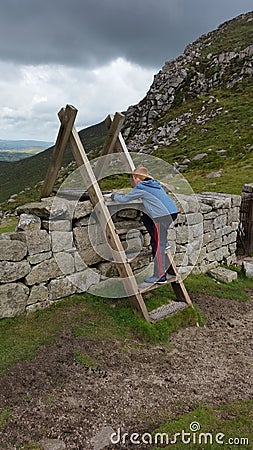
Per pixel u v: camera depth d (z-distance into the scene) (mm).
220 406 3773
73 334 4723
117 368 4297
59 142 5395
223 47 73250
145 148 49688
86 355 4371
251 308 6598
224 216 8492
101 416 3533
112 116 5652
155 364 4484
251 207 9828
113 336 4828
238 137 37844
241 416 3615
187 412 3668
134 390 3953
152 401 3805
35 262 5086
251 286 7754
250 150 31000
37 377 3936
